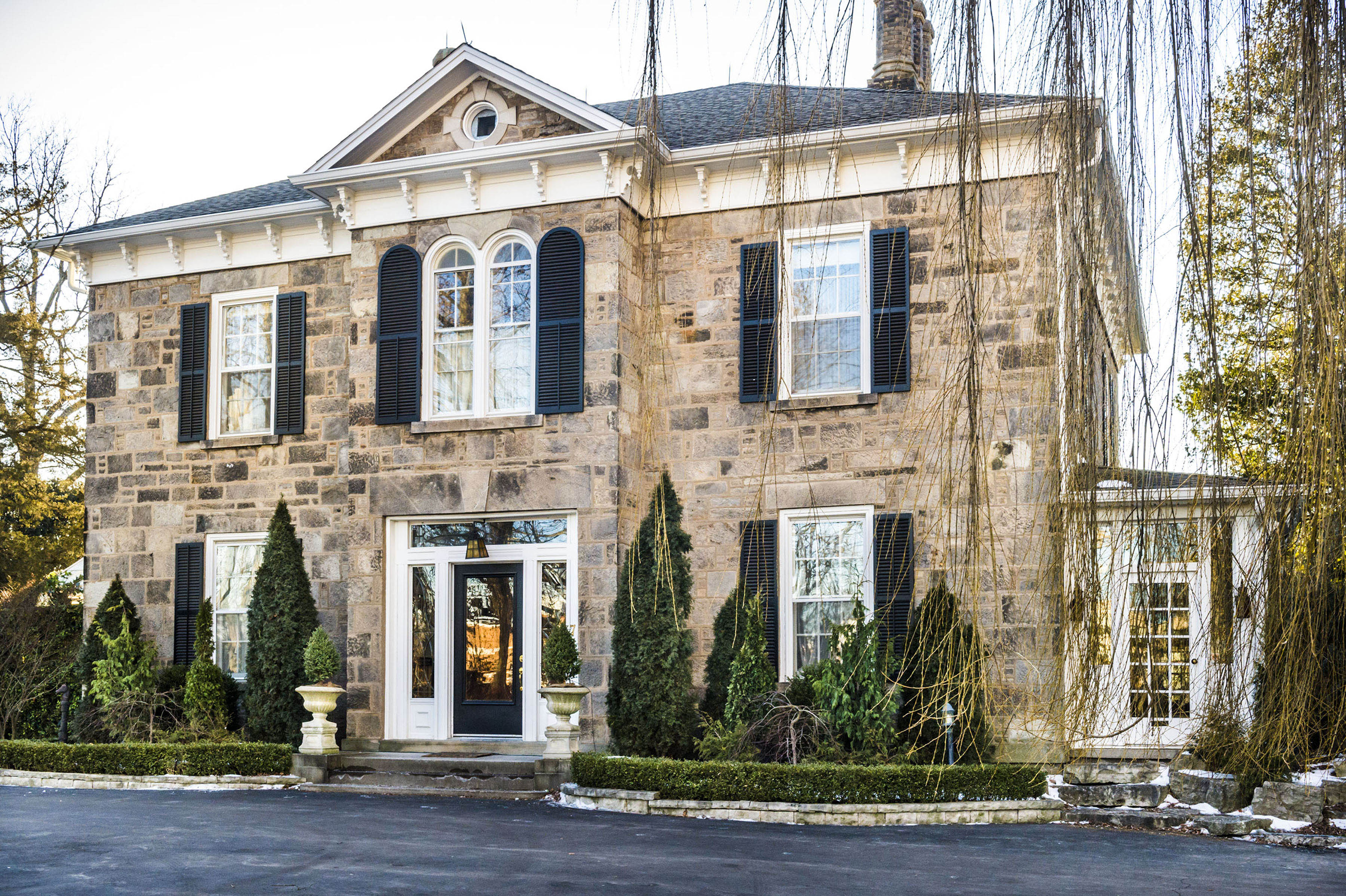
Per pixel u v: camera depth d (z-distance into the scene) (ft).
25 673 61.36
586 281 50.78
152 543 59.26
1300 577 14.32
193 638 57.82
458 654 52.75
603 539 49.47
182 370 59.47
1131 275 13.83
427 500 52.11
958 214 13.62
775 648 49.08
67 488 98.89
